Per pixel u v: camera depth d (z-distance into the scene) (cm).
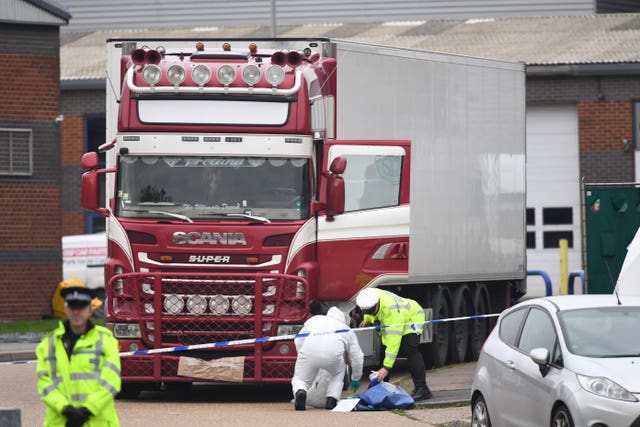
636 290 4553
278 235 4700
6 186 9238
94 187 4809
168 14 15088
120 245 4734
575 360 3284
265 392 5194
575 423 3175
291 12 14800
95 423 2505
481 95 6200
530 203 11544
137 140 4756
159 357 4662
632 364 3253
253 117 4753
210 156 4744
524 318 3609
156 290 4669
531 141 11544
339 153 4950
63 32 14600
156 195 4741
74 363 2509
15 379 5603
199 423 4006
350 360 4531
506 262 6462
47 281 9312
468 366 6091
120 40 5109
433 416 4253
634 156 11369
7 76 9244
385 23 13750
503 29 12988
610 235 5416
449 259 5916
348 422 4041
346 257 4966
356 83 5281
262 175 4744
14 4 9225
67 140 12756
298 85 4766
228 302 4684
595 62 11338
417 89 5675
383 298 4553
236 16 14938
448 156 5912
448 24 13475
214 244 4691
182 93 4766
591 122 11425
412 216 5631
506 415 3525
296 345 4475
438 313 5925
